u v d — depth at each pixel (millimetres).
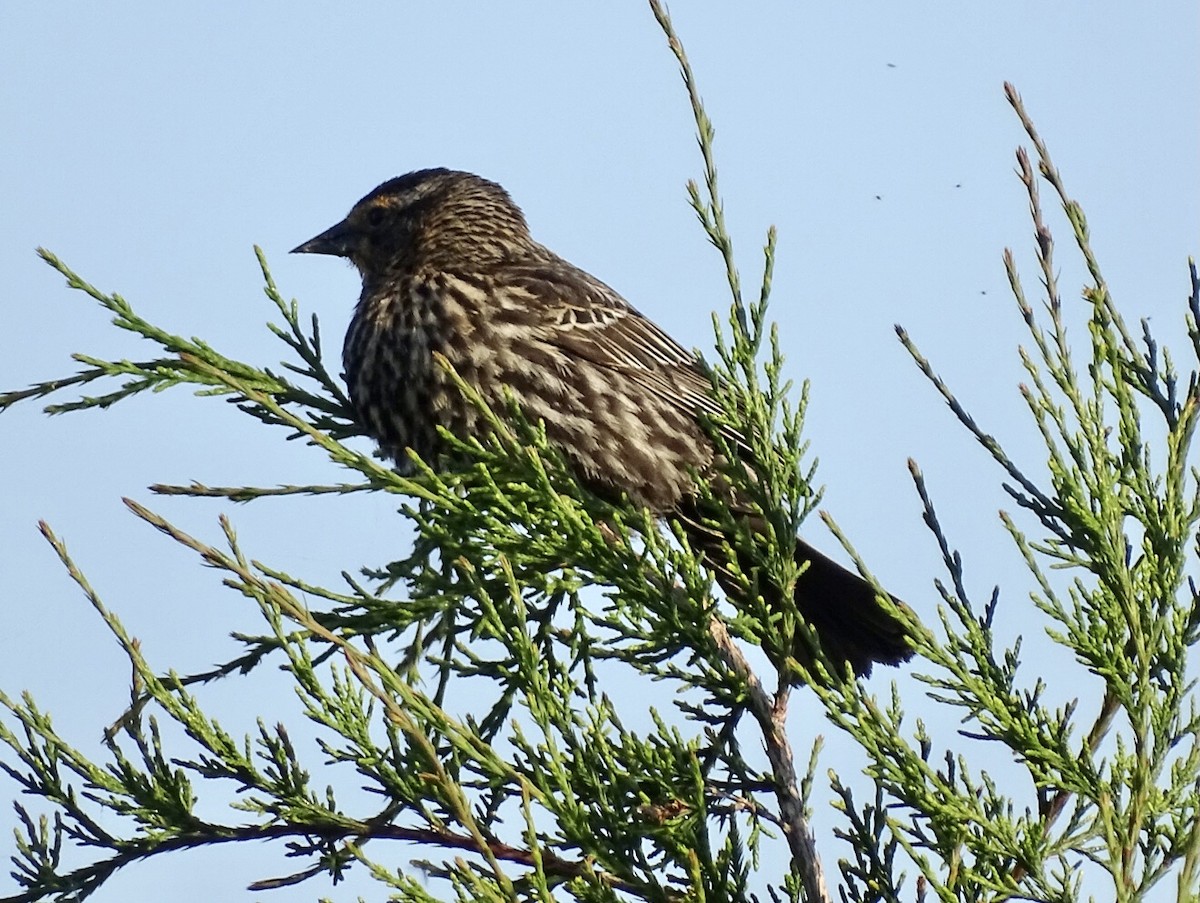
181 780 8414
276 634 8031
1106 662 7594
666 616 8242
